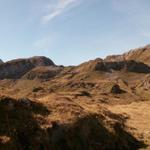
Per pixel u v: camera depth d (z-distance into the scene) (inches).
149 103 4074.8
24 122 1198.3
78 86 6274.6
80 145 1280.8
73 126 1323.8
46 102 1558.8
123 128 1665.8
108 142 1407.5
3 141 1010.7
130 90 6235.2
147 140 1599.4
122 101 4308.6
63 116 1385.3
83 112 1517.0
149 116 2559.1
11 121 1167.0
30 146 1096.2
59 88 6333.7
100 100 3833.7
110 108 2999.5
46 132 1189.1
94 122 1467.8
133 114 2623.0
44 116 1337.4
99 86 6018.7
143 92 6299.2
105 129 1480.1
